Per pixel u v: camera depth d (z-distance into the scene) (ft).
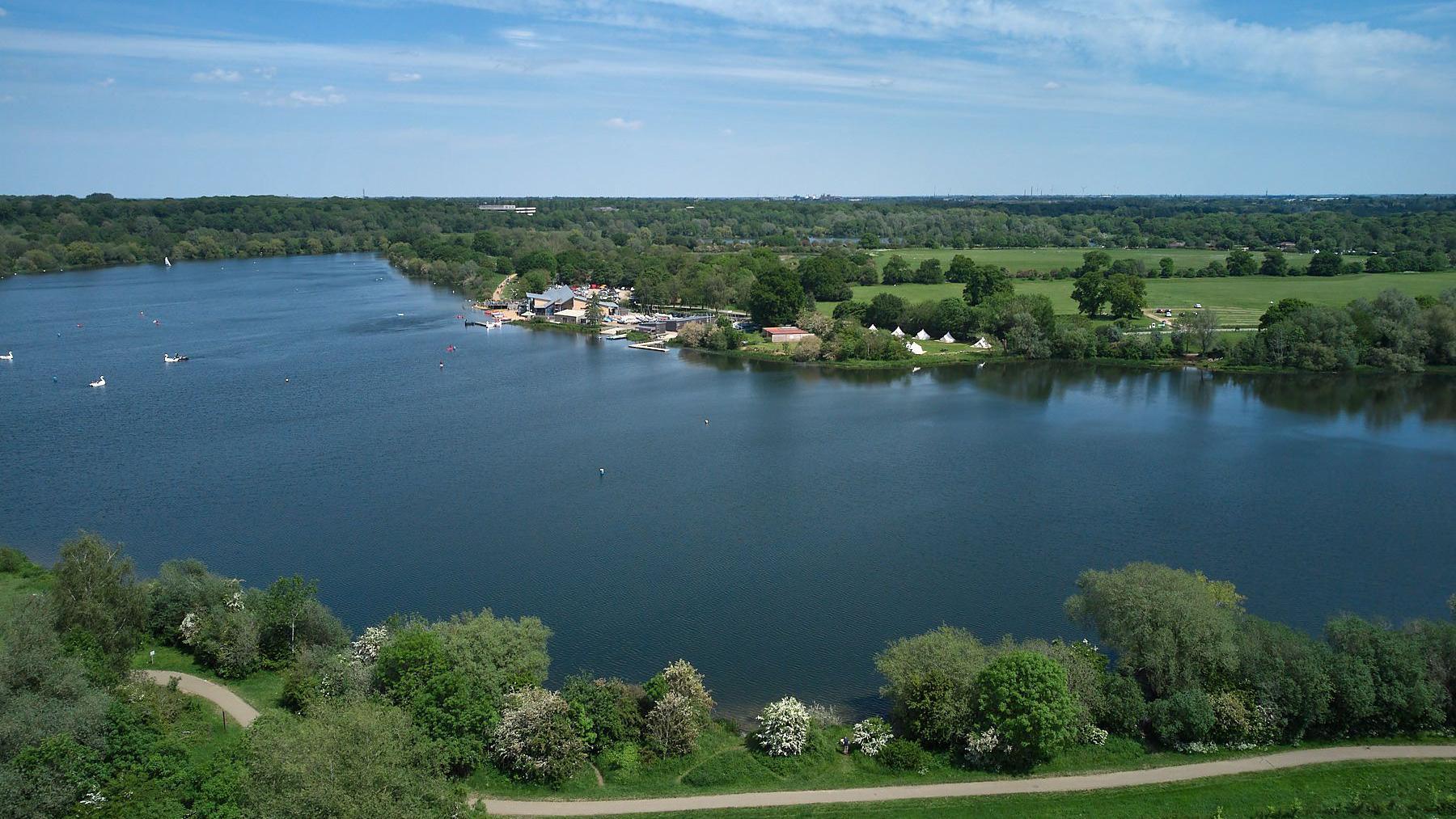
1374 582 393.29
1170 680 278.05
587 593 385.70
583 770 255.91
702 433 631.56
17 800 203.62
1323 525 454.81
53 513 477.36
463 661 273.95
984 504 488.02
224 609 326.85
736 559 418.92
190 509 483.10
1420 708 266.77
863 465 557.33
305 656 297.33
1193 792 239.50
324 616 327.06
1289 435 613.11
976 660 279.69
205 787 220.02
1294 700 264.52
